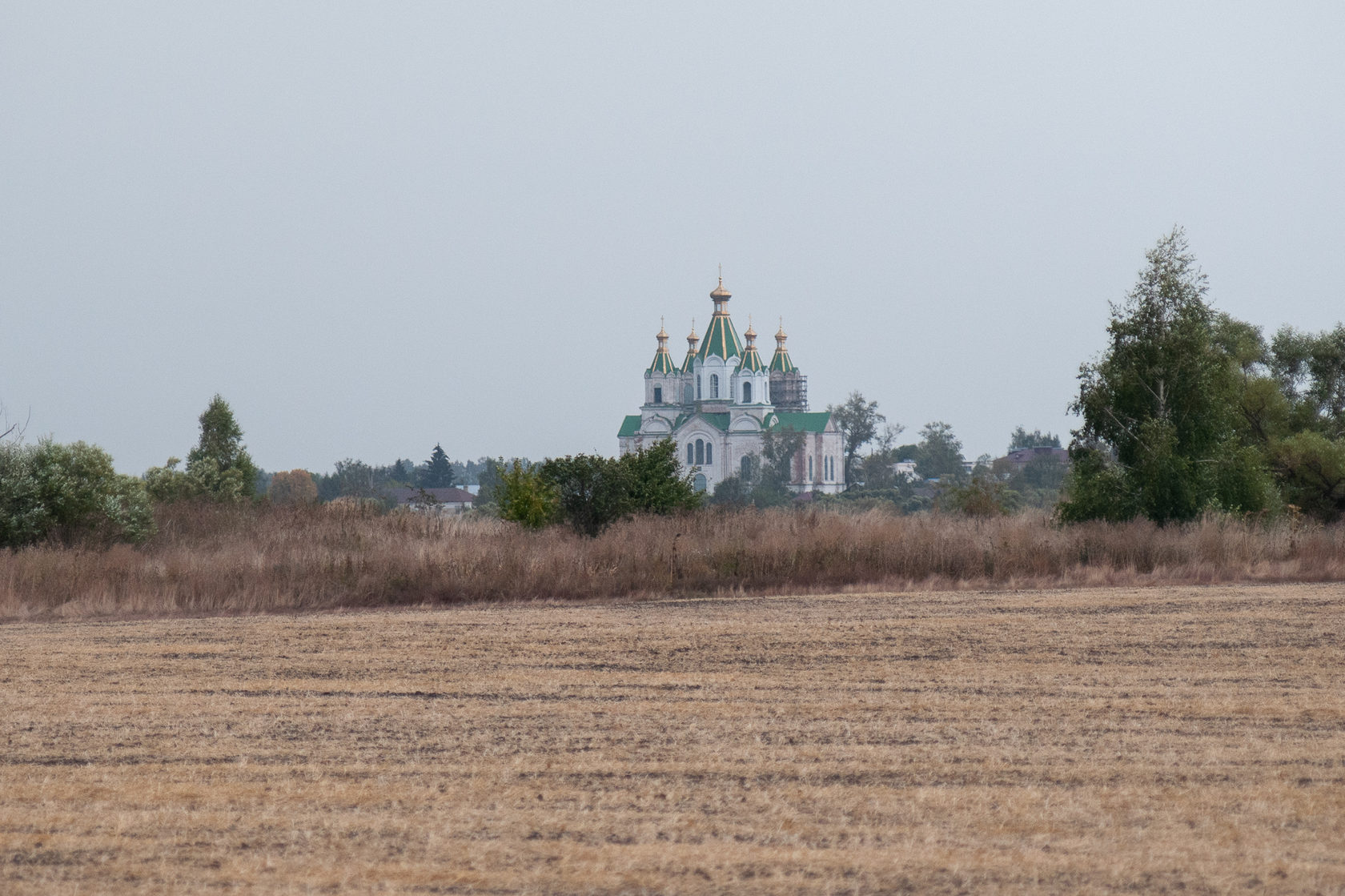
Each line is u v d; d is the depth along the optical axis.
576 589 83.88
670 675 53.50
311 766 38.31
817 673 53.94
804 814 33.41
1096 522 108.94
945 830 32.09
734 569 90.44
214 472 191.12
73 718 45.06
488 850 30.78
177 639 64.56
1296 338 166.12
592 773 37.47
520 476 118.38
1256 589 85.38
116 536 104.31
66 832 32.25
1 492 99.44
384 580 83.06
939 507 187.12
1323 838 31.45
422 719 44.88
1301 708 45.97
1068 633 64.81
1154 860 29.97
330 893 28.23
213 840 31.61
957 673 53.78
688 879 28.91
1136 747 40.22
